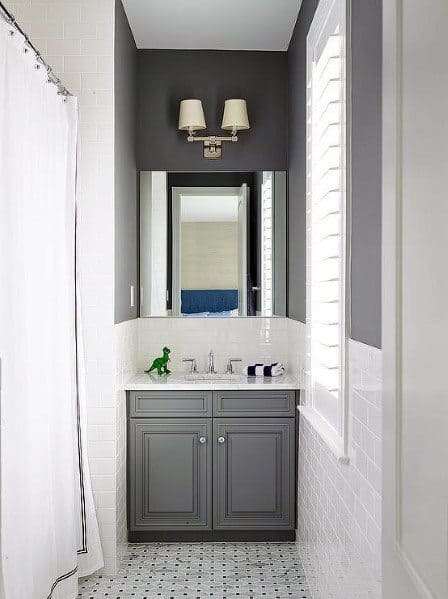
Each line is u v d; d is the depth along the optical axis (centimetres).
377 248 205
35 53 274
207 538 419
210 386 408
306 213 358
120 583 357
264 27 424
